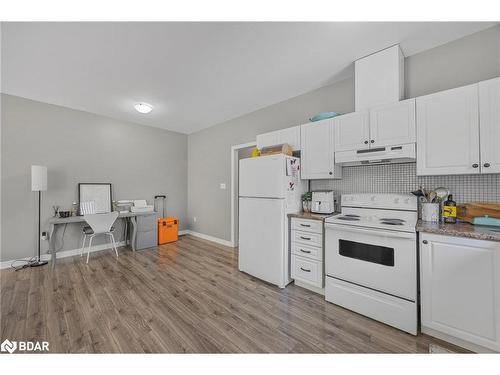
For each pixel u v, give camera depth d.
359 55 2.20
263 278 2.63
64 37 1.90
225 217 4.38
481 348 1.44
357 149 2.20
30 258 3.27
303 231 2.41
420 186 2.08
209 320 1.86
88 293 2.32
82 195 3.75
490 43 1.81
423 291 1.62
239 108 3.67
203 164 4.92
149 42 1.98
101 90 2.97
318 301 2.18
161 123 4.52
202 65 2.36
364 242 1.90
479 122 1.59
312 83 2.79
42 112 3.38
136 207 4.19
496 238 1.33
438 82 2.04
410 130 1.89
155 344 1.57
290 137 2.81
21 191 3.21
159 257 3.55
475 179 1.84
